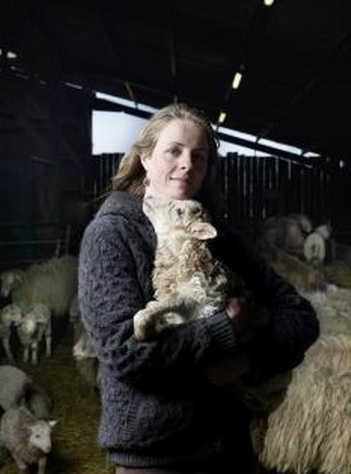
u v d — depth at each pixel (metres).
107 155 18.44
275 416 3.74
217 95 14.27
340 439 3.67
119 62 13.68
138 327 1.55
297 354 1.82
